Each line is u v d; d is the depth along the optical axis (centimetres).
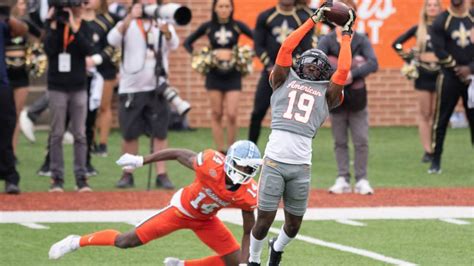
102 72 5759
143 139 6681
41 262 3412
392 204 4506
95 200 4547
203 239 3055
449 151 6253
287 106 3109
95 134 6462
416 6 7162
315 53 3134
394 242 3747
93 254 3544
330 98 3131
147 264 3400
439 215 4269
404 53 5772
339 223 4094
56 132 4731
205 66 5431
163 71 4869
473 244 3716
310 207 4416
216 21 5409
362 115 4678
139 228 3030
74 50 4666
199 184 2967
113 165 5716
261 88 5309
